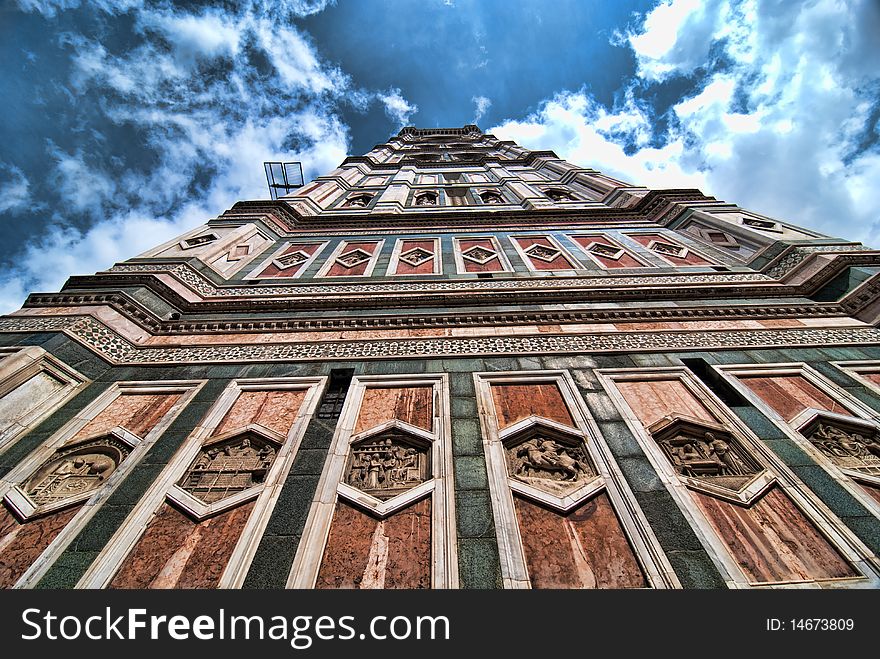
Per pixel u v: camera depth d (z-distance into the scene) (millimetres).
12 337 3811
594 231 8375
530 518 2447
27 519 2531
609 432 3088
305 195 10906
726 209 8109
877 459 2818
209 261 6129
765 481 2664
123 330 4336
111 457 3027
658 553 2227
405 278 6180
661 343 4230
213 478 2822
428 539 2338
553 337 4371
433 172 17359
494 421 3201
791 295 5156
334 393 3787
